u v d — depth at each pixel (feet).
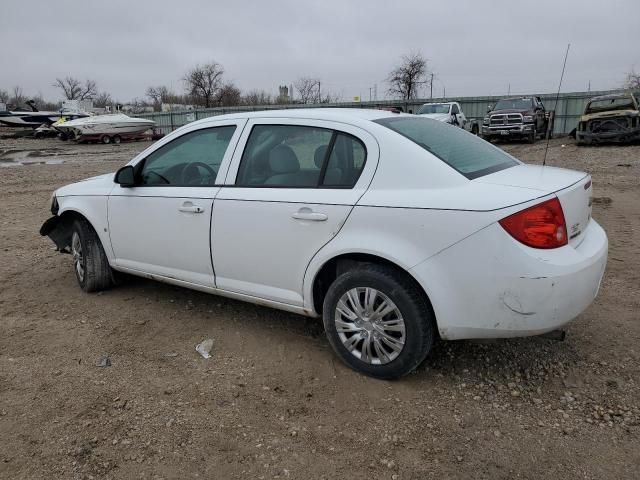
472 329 9.62
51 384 10.71
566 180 10.29
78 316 14.28
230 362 11.70
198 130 13.24
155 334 13.12
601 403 9.89
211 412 9.78
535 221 9.16
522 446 8.77
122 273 16.38
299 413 9.77
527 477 8.08
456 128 13.00
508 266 9.11
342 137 11.00
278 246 11.38
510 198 9.28
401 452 8.68
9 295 15.93
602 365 11.17
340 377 10.95
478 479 8.06
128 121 110.73
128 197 14.11
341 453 8.68
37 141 116.06
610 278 16.28
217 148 12.81
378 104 121.80
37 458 8.51
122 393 10.40
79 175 49.08
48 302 15.33
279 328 13.34
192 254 12.97
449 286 9.53
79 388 10.57
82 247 15.64
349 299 10.77
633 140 61.57
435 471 8.24
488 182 9.85
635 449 8.62
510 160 12.10
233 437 9.07
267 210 11.42
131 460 8.49
